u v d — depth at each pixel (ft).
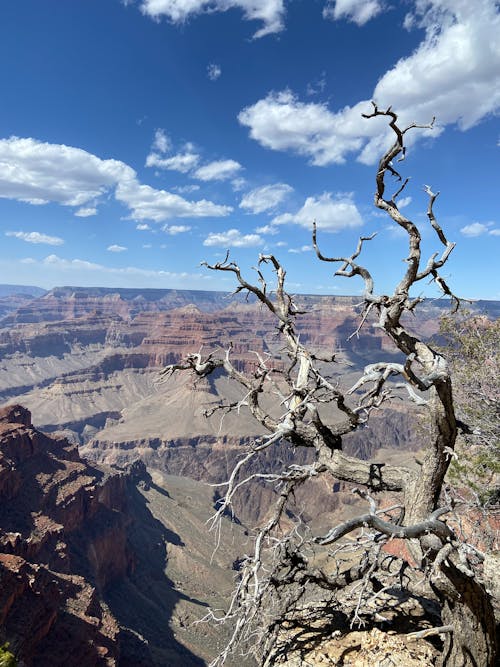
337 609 34.78
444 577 23.75
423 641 29.63
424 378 24.35
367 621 32.71
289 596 32.14
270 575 28.71
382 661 27.61
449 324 54.70
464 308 54.60
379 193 27.35
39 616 117.08
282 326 34.09
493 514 40.65
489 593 25.18
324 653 29.58
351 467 28.94
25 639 106.83
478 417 48.42
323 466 30.04
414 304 27.30
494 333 51.78
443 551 22.33
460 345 53.93
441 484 25.99
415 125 25.07
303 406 28.66
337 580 31.30
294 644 30.91
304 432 31.37
